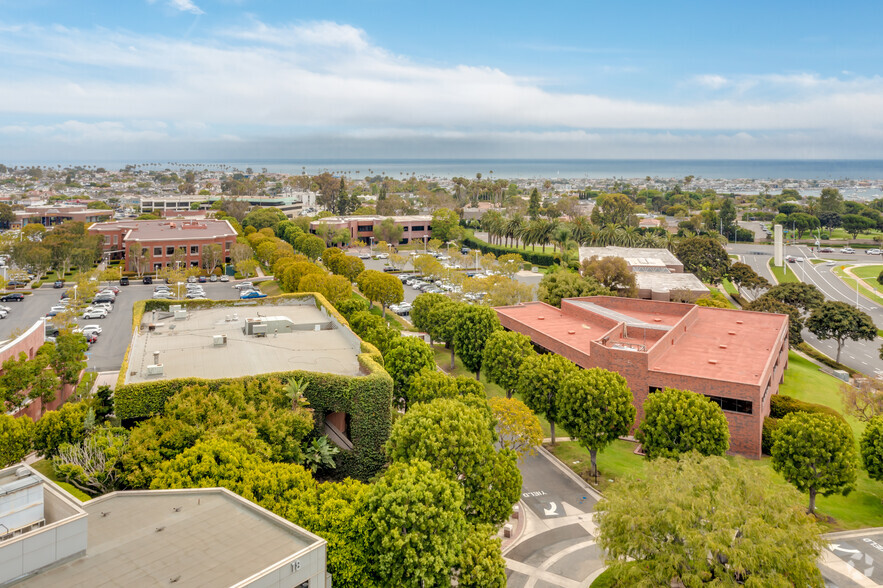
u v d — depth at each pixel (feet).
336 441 188.34
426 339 373.40
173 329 243.19
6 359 217.97
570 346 275.18
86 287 392.88
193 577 93.20
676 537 129.70
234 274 552.41
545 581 149.79
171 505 116.16
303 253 625.41
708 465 142.00
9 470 111.75
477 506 151.84
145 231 609.83
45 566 93.45
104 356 310.45
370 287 417.69
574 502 189.26
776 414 251.60
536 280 592.60
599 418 199.82
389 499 121.08
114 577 92.94
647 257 555.28
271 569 94.17
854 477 174.60
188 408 160.86
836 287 580.71
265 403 168.96
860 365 360.28
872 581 148.56
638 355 241.35
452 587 137.69
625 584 133.18
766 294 413.39
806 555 123.75
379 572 119.96
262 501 127.03
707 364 252.83
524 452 203.00
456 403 167.02
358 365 200.85
